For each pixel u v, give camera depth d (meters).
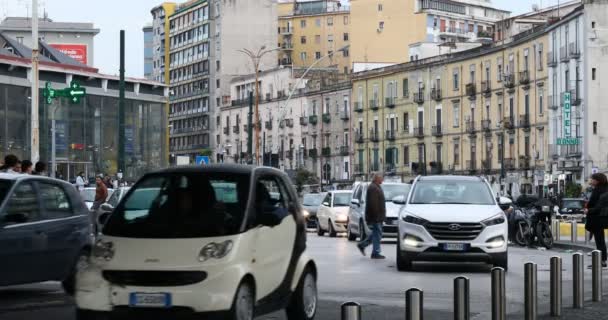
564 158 75.88
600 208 21.11
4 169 18.75
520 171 83.38
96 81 69.38
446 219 19.88
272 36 134.62
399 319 12.65
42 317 12.52
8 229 13.35
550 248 30.81
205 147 136.88
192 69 142.75
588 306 13.41
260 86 122.94
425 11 125.50
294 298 11.55
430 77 96.88
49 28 127.38
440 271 20.83
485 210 20.27
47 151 64.88
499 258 19.80
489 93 88.44
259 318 12.52
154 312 9.88
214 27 137.25
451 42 107.31
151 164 74.50
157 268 9.93
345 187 108.06
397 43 125.12
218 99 134.75
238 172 10.99
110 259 10.14
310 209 49.50
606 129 73.00
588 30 72.88
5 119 61.62
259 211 10.75
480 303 14.71
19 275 13.55
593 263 13.95
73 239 14.63
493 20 141.25
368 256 25.70
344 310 7.41
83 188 37.28
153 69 158.88
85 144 68.19
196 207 10.66
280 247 11.09
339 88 109.38
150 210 10.73
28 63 63.34
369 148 105.25
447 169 94.38
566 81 76.19
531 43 82.12
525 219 31.98
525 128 82.88
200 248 10.03
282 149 118.31
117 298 9.95
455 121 93.56
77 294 10.12
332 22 153.88
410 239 20.08
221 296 9.84
